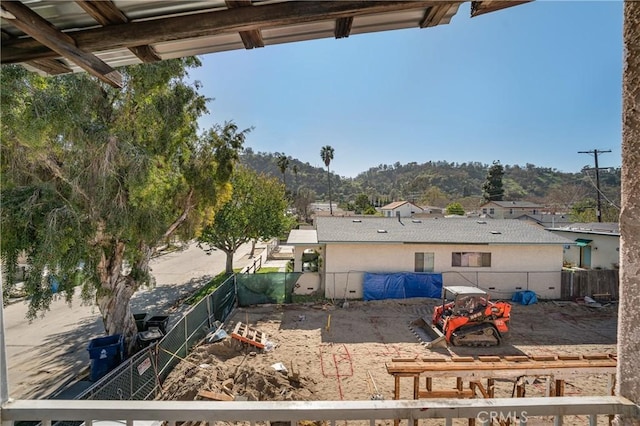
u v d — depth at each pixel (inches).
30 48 82.0
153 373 313.6
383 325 533.0
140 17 76.3
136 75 365.1
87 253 342.3
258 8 73.7
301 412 60.0
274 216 881.5
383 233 716.0
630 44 56.9
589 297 668.1
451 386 339.9
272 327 524.1
